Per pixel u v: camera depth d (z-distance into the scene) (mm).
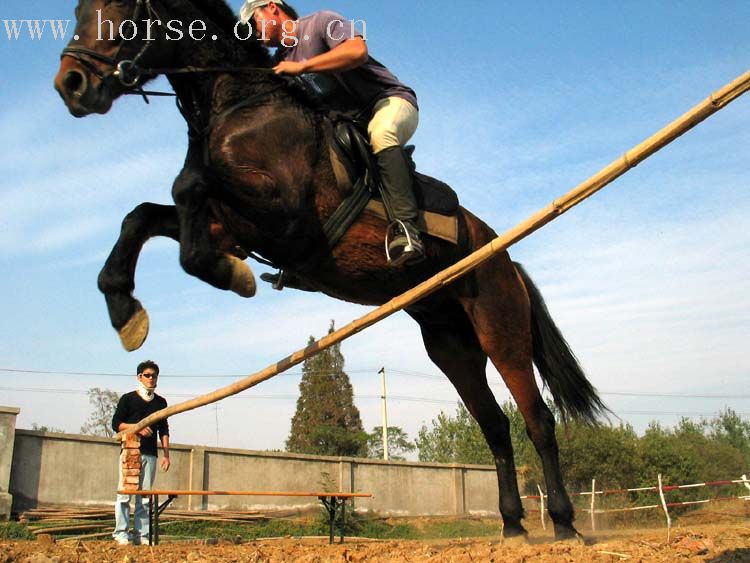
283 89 4250
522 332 5168
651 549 4316
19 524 12273
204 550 5664
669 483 20375
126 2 3920
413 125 4539
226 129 3977
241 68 4090
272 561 4727
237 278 3852
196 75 4082
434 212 4633
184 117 4160
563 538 4965
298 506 18562
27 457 14023
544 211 3449
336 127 4285
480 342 5062
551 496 5074
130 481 7691
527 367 5160
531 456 22094
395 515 20500
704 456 27406
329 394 43719
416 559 4348
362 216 4285
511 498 5414
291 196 3996
